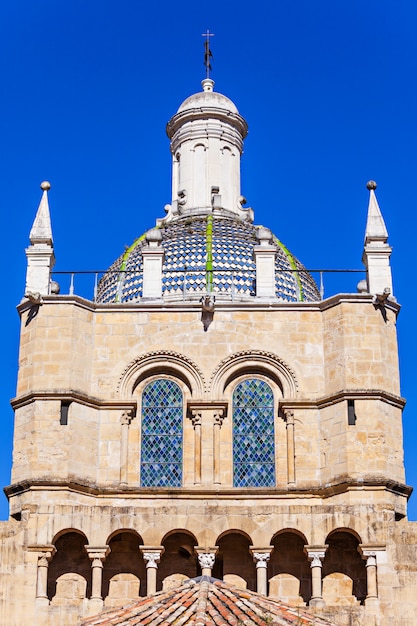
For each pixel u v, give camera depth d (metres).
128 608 42.28
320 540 51.03
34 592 50.44
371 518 51.19
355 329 54.66
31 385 54.00
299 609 43.25
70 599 51.38
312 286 62.94
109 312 55.69
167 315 55.62
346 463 52.69
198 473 53.53
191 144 68.62
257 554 51.00
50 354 54.41
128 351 55.16
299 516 51.38
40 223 57.19
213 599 41.97
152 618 40.59
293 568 51.88
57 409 53.56
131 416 54.47
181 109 69.31
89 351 55.12
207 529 51.25
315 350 55.16
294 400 54.22
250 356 55.09
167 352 55.09
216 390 54.69
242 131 69.62
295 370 54.81
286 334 55.34
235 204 68.00
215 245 61.53
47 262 56.47
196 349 55.22
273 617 40.59
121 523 51.34
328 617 49.94
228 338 55.34
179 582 51.88
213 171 68.06
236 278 60.16
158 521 51.38
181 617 40.38
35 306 55.25
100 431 54.12
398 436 53.91
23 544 50.94
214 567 52.62
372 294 55.09
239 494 52.91
